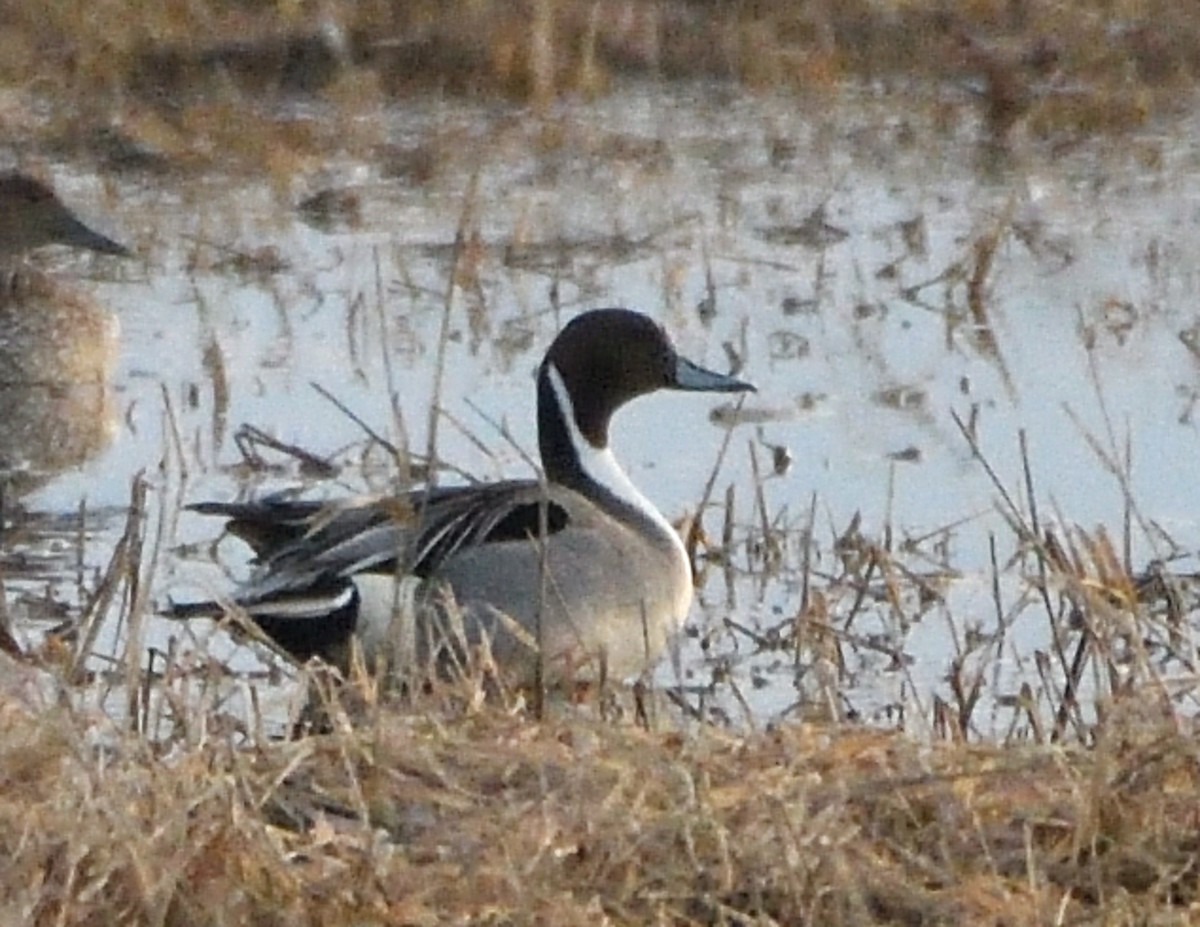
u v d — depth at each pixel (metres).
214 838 7.47
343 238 18.38
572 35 23.16
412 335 16.14
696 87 22.59
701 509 12.37
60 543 12.94
